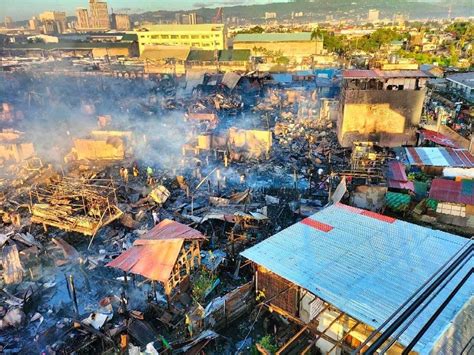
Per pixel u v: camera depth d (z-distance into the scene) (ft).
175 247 78.38
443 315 46.78
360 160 126.82
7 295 79.30
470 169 121.19
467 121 189.06
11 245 89.15
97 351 67.41
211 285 81.82
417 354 43.91
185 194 126.00
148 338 67.51
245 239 96.12
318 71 310.24
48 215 103.96
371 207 108.88
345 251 67.82
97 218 102.06
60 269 90.53
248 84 286.87
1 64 363.35
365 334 54.95
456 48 433.89
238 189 128.98
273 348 64.03
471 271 27.58
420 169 126.62
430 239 70.49
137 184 132.05
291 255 67.67
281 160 152.66
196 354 63.77
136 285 83.97
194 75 301.84
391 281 59.21
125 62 389.60
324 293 57.72
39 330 72.59
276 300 68.69
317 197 122.11
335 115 194.39
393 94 149.38
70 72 319.47
